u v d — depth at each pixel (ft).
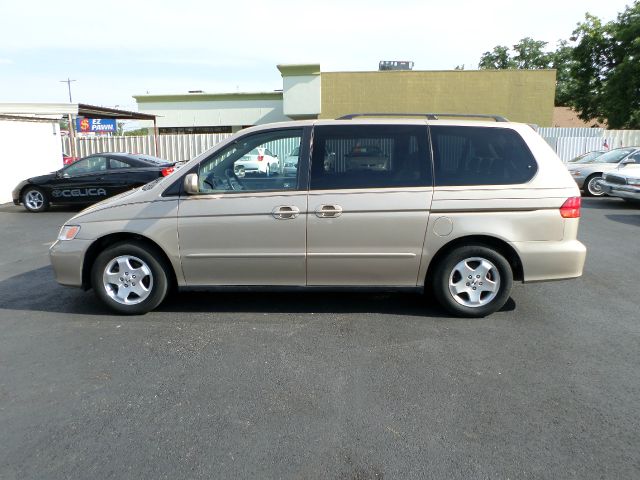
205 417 10.14
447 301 15.37
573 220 14.94
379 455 8.93
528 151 15.06
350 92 83.41
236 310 16.29
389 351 13.15
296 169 15.05
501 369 12.14
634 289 18.53
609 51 96.84
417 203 14.67
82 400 10.84
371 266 15.08
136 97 103.81
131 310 15.75
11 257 24.38
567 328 14.74
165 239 15.17
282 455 8.95
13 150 45.57
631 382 11.53
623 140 68.85
